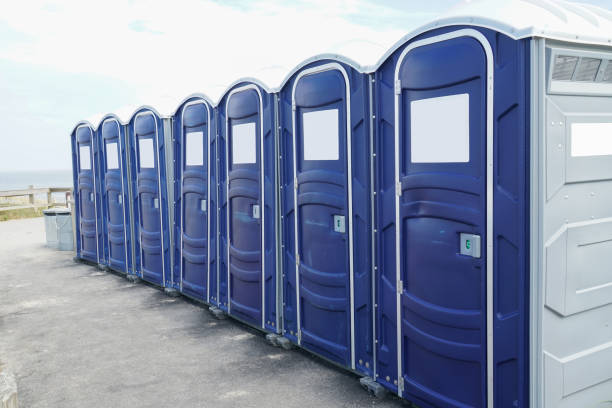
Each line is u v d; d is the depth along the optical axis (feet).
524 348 9.44
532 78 8.83
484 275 9.96
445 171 10.52
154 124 22.45
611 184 10.08
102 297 23.21
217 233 19.16
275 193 15.93
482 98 9.64
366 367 13.29
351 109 12.91
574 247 9.55
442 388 11.17
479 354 10.26
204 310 20.70
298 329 15.57
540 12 9.53
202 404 12.82
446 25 10.14
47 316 20.56
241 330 18.15
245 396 13.14
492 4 10.37
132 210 25.34
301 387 13.53
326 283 14.12
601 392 10.43
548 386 9.52
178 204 22.00
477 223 9.99
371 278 12.89
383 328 12.67
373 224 12.60
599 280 10.03
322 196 13.98
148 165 23.34
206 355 15.94
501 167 9.49
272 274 16.40
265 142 16.16
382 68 11.91
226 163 18.21
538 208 9.04
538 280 9.17
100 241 28.91
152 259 24.02
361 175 12.84
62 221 35.70
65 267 30.17
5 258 33.19
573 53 9.09
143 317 20.02
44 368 15.38
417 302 11.39
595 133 9.68
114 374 14.80
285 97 15.24
